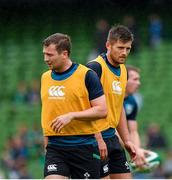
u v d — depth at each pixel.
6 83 68.44
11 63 71.44
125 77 21.47
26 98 62.91
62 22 80.69
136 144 24.56
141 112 62.41
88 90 19.45
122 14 81.31
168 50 72.31
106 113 19.42
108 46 21.00
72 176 19.94
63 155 19.70
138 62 69.38
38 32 79.88
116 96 21.19
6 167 47.03
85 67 19.64
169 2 81.69
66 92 19.45
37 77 69.25
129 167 22.30
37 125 57.66
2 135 59.38
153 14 81.06
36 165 49.59
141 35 78.12
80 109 19.50
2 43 77.25
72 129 19.55
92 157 19.83
